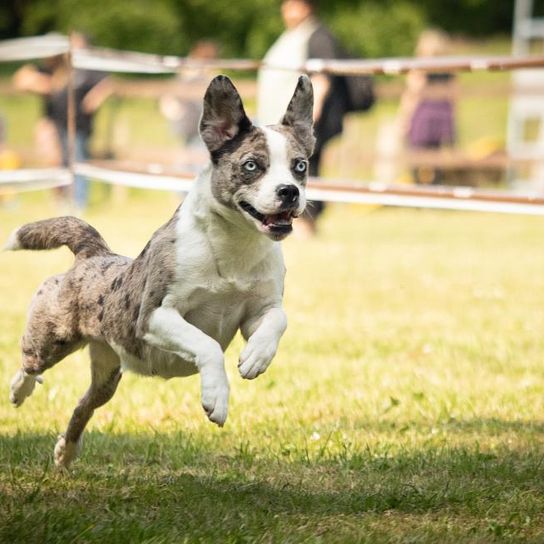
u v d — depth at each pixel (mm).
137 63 17578
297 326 14336
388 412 10156
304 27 21031
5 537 6445
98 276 8070
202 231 7535
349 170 31797
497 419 9961
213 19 54781
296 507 7312
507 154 31531
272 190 7387
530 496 7566
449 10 57281
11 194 29062
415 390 10969
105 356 8234
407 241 24297
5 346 12773
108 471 8203
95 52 18562
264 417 9930
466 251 22469
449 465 8375
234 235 7504
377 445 8977
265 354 7391
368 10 54375
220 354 7285
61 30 54531
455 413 10164
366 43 53250
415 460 8500
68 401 10516
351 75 21203
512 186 31406
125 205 31656
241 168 7535
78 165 20359
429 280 18297
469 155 31453
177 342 7348
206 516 6996
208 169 7711
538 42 34281
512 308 15828
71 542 6395
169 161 30016
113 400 10578
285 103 20906
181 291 7520
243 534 6602
